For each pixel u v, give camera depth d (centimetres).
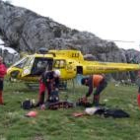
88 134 1180
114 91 2545
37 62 2161
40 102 1554
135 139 1164
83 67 2245
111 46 4722
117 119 1398
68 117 1382
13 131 1170
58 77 1566
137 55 4866
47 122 1292
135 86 3644
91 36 4759
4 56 4325
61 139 1105
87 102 1595
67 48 4556
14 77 2170
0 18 4975
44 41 4653
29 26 4778
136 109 1673
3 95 1894
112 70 2323
